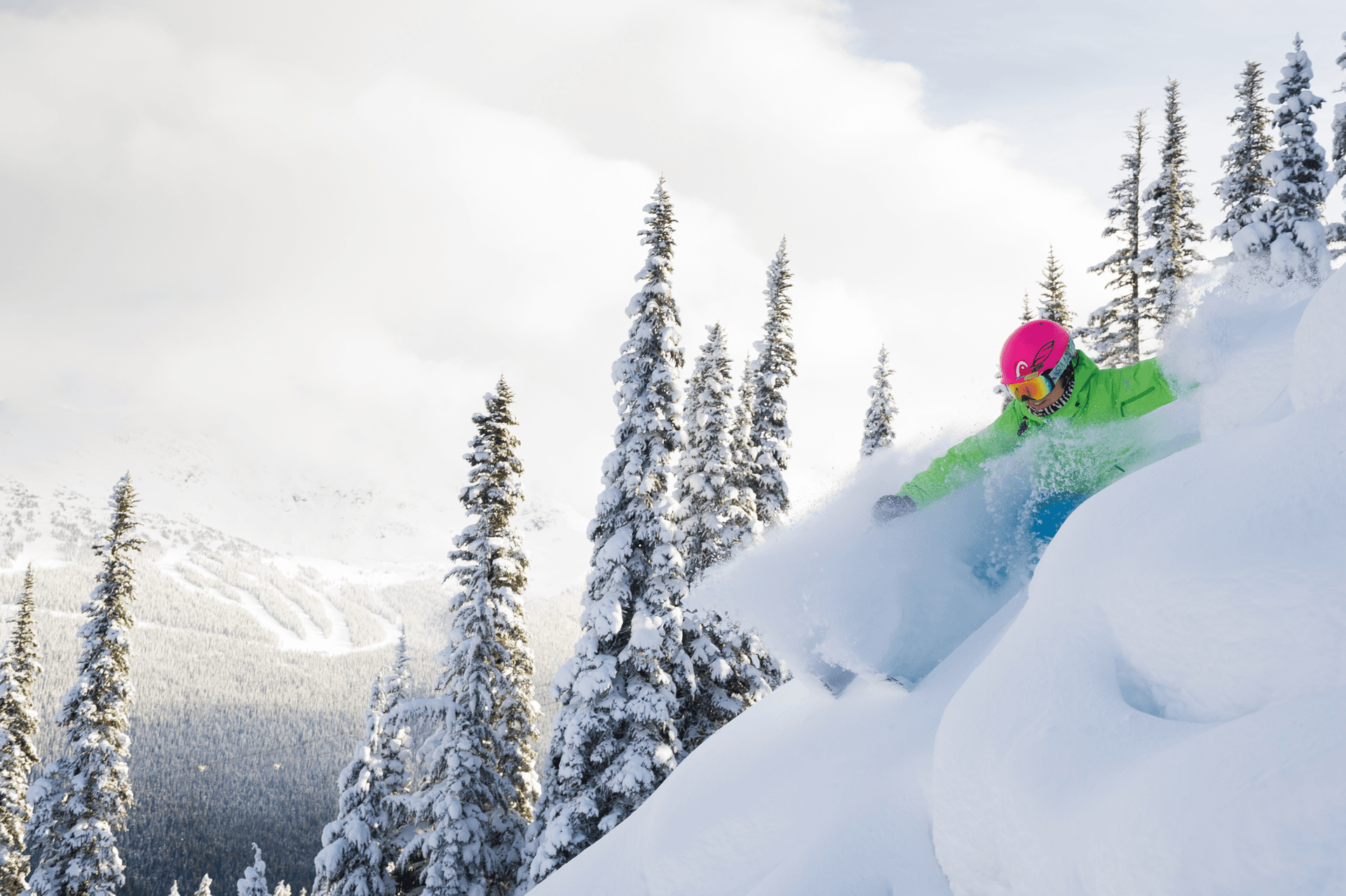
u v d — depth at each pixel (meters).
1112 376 3.29
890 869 2.01
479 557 17.12
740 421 19.80
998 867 1.62
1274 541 1.51
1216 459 1.90
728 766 3.29
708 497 17.17
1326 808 1.05
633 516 15.38
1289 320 2.75
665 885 2.88
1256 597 1.44
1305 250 15.51
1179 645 1.54
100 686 20.41
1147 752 1.43
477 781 15.76
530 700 17.91
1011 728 1.72
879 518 3.46
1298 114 16.27
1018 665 1.88
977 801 1.71
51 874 19.23
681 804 3.29
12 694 22.39
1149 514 1.87
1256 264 3.06
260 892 27.41
